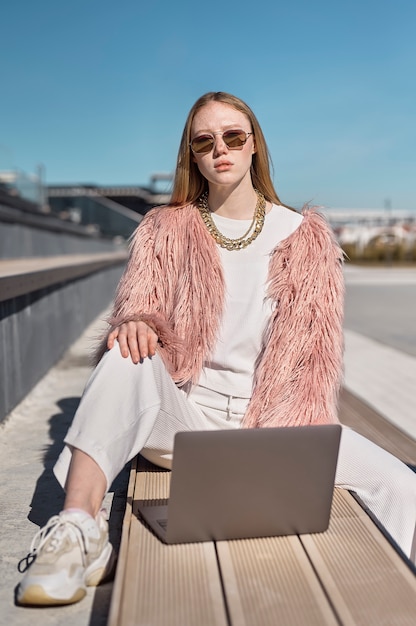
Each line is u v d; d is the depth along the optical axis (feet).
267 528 5.91
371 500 6.73
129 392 6.10
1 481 9.04
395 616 4.74
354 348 23.48
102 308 33.71
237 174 7.04
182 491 5.66
